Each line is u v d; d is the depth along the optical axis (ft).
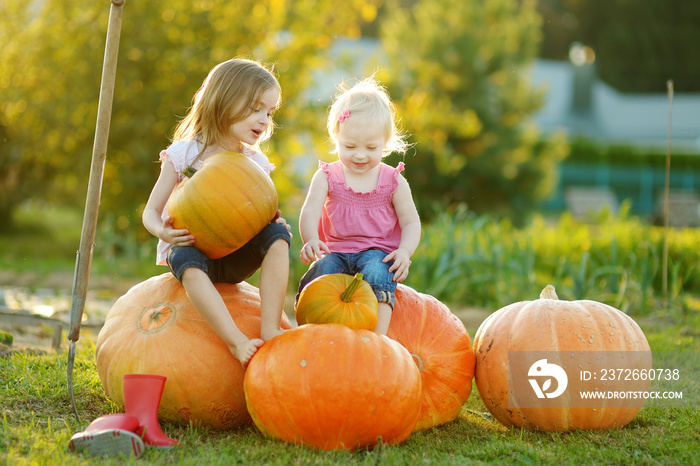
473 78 60.29
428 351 10.85
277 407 9.23
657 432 10.85
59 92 37.78
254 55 37.76
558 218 70.33
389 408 9.22
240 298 10.89
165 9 36.55
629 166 88.48
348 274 11.46
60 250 41.88
